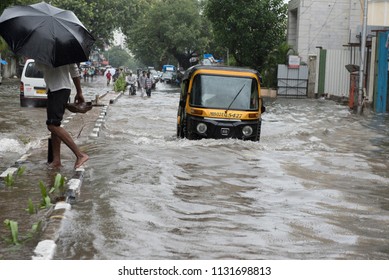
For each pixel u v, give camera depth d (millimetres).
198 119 14531
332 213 7770
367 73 34000
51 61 8961
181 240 6293
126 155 11773
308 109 31844
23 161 10539
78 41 9195
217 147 13391
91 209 7406
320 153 13641
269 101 40469
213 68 15180
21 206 7379
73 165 10297
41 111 22859
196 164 11172
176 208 7699
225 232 6668
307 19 49188
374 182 10188
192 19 83125
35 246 5820
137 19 87000
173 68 90500
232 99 14836
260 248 6102
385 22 31594
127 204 7734
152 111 27234
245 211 7703
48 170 9734
